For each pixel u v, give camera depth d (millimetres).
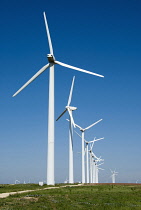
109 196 31922
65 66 53812
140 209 25047
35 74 53750
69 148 68750
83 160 85375
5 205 24469
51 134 50125
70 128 69562
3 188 43594
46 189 39031
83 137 86500
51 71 53156
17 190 39531
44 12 54969
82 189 39500
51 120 50781
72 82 69938
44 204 25578
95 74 54562
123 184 54125
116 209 24578
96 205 26406
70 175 67250
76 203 27016
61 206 25125
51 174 49000
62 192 34844
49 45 54000
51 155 49375
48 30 54281
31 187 44875
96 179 139875
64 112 68500
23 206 24094
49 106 51531
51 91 52188
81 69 54594
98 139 96875
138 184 53906
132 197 31469
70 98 68875
